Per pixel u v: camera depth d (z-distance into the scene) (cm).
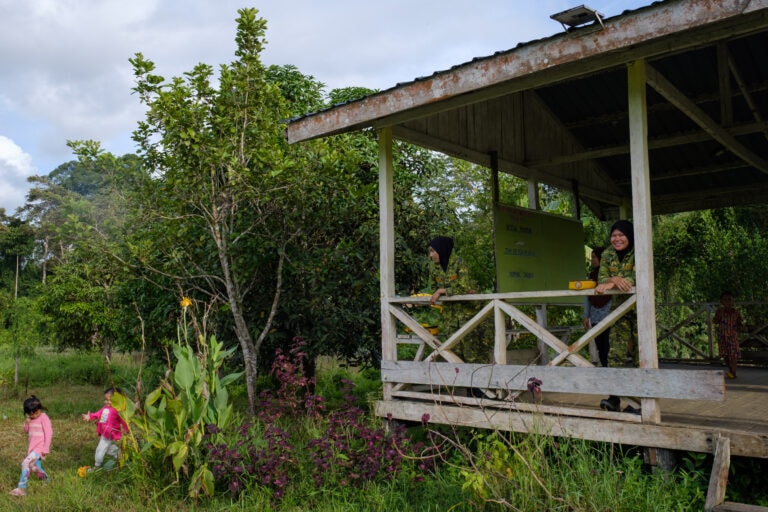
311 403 714
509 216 801
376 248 1019
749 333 1005
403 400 671
